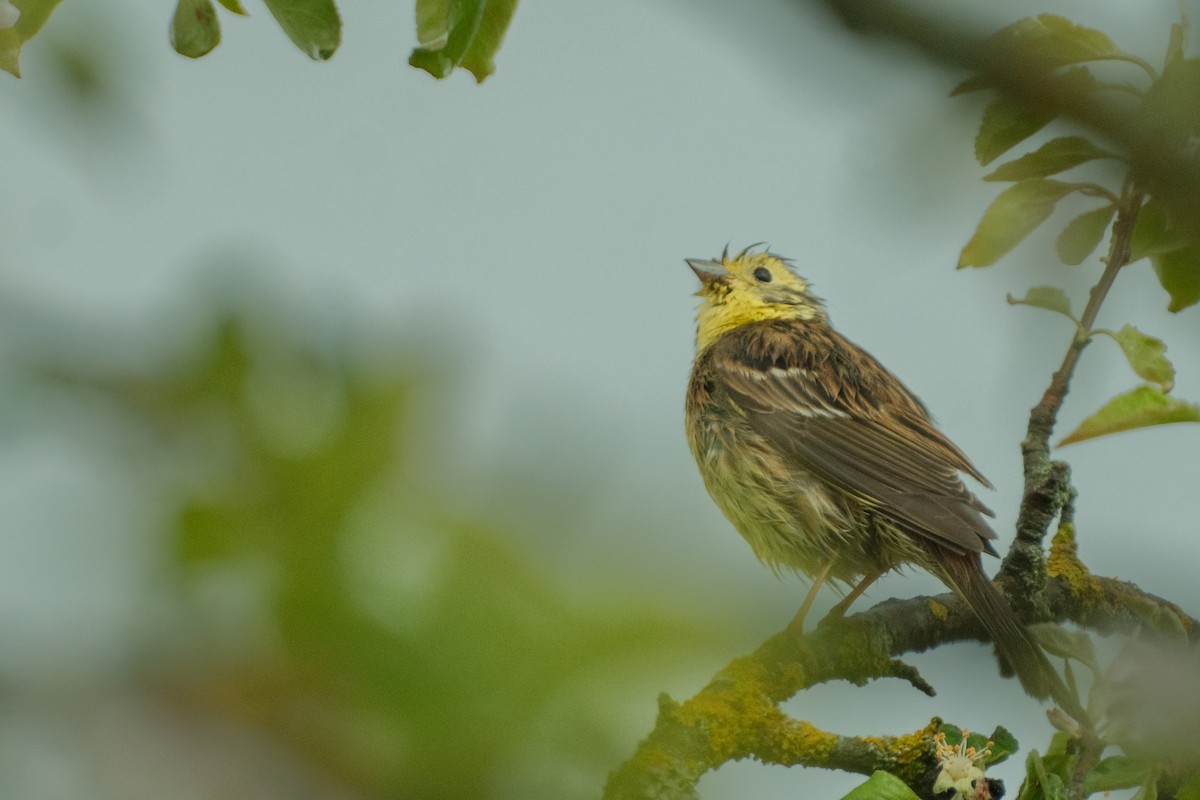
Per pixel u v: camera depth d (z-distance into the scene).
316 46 4.69
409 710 2.66
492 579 2.69
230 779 2.64
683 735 6.51
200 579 2.78
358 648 2.68
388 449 2.87
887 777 5.36
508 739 2.65
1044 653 7.95
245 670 2.69
